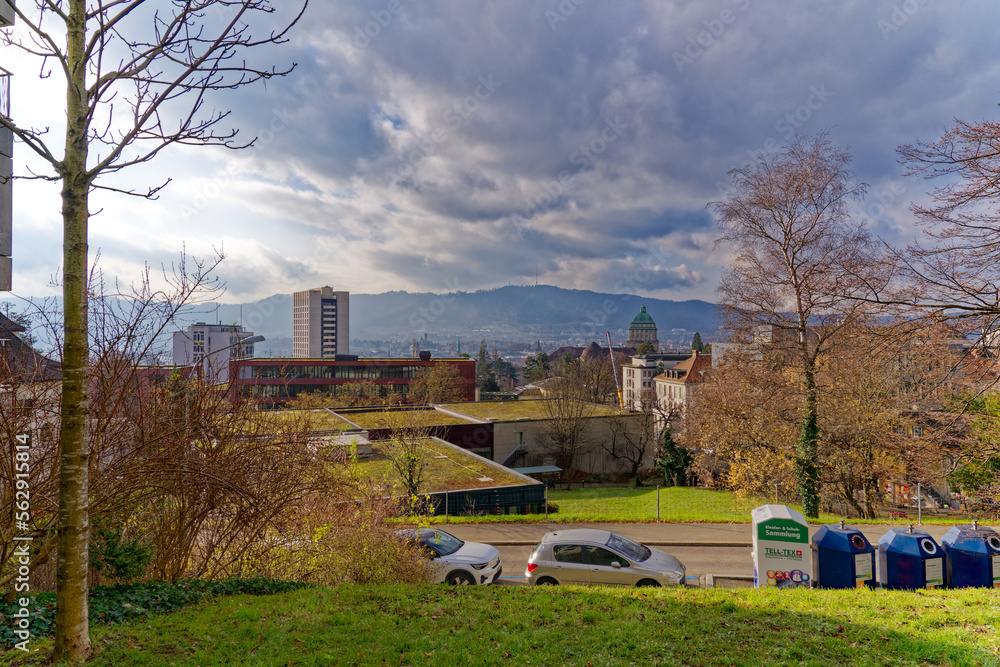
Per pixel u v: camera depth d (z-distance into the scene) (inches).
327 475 417.7
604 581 469.1
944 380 503.5
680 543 735.7
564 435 2028.8
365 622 296.4
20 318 296.5
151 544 358.6
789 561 436.1
